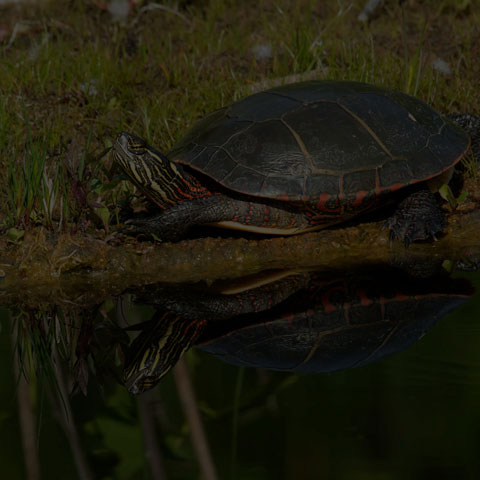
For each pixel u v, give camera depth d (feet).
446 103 29.45
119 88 31.63
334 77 31.09
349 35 36.91
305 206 20.56
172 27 40.57
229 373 13.56
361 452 10.24
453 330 15.14
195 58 35.55
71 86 31.78
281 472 10.21
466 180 25.04
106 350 15.52
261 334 15.61
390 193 21.59
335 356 14.10
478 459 9.95
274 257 21.29
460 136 22.59
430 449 10.39
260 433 11.16
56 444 11.69
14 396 13.64
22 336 16.51
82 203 21.57
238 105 22.43
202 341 15.39
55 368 14.92
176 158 21.27
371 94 22.29
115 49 37.06
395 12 40.42
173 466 10.68
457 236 22.12
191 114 28.55
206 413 12.05
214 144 20.86
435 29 37.65
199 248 21.45
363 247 21.59
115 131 28.04
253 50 35.88
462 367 13.29
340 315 16.49
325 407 11.85
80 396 13.47
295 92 22.27
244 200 20.88
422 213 21.35
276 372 13.47
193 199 21.53
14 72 32.89
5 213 23.15
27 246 20.97
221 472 10.27
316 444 10.61
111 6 40.60
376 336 15.03
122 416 12.22
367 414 11.53
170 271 20.71
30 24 40.24
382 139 20.98
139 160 20.40
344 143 20.57
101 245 21.17
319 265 20.62
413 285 18.42
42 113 29.76
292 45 34.58
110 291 19.45
